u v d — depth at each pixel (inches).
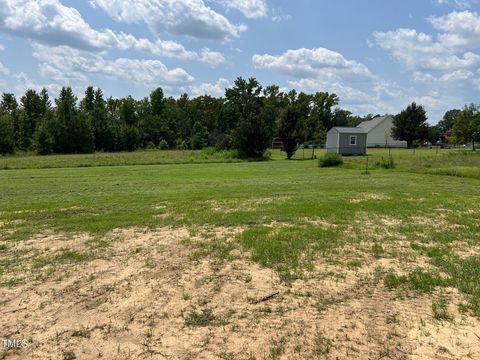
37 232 301.1
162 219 347.3
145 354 131.3
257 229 298.2
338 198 467.2
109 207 421.1
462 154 1451.8
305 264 217.0
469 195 492.4
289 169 1034.1
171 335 143.2
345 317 154.9
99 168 1178.6
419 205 407.2
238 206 415.2
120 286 189.2
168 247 255.0
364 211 373.7
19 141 2807.6
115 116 3304.6
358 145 1840.6
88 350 134.1
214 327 148.5
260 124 1620.3
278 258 227.0
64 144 2593.5
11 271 211.0
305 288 184.5
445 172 801.6
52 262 225.3
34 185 693.3
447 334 141.0
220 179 777.6
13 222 341.1
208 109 3607.3
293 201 445.7
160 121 3287.4
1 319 156.3
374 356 128.0
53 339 141.3
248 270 209.8
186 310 162.9
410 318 153.5
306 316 156.1
